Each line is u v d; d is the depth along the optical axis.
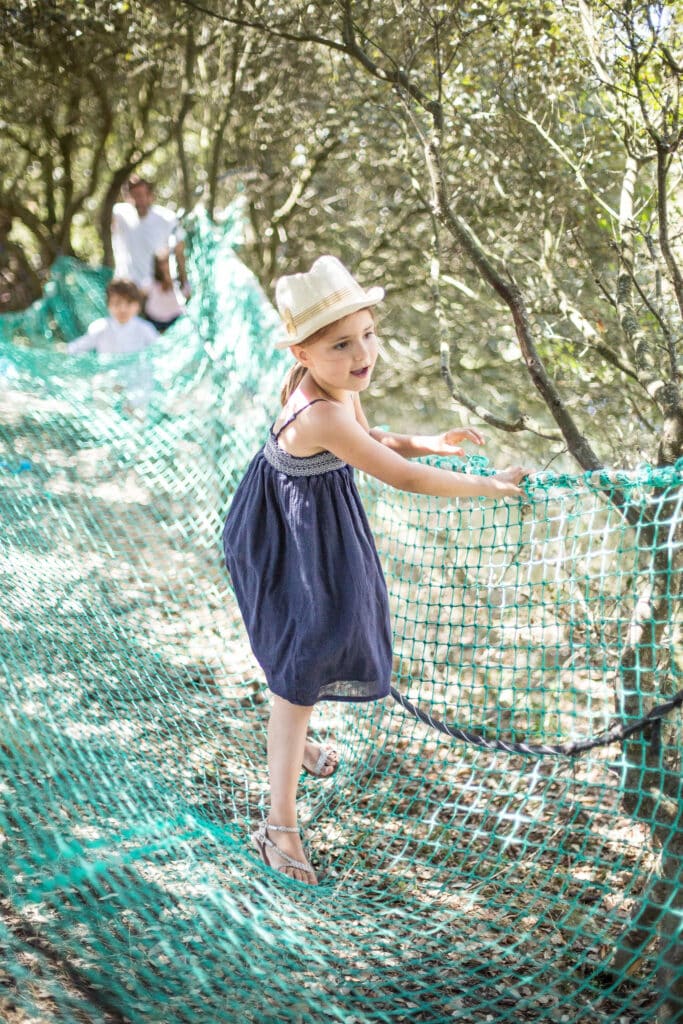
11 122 9.72
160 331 9.36
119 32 7.86
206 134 8.38
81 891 2.49
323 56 7.07
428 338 7.57
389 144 7.21
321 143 7.76
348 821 3.33
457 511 3.20
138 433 6.55
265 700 4.06
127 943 2.36
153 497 5.75
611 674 4.38
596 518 4.93
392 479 2.58
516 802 3.62
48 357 7.99
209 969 2.30
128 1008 2.15
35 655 3.54
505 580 4.99
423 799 3.43
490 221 5.87
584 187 4.41
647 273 4.87
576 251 5.29
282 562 2.71
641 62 3.13
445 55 4.61
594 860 2.94
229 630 4.54
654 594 2.95
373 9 5.05
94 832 2.64
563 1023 2.43
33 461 6.00
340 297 2.49
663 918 2.44
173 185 10.92
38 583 4.23
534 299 5.63
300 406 2.65
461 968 2.56
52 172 11.01
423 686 4.61
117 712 3.46
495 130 5.09
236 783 3.36
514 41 4.39
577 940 2.79
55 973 2.24
